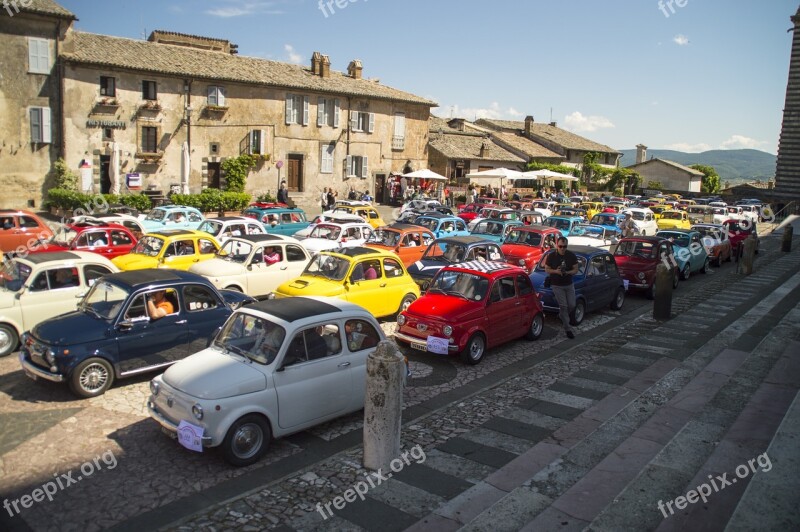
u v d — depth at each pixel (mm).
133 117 32031
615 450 6703
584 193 55656
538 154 58938
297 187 39344
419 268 15445
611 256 15398
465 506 5703
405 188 40750
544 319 14086
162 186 33406
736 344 11008
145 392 8898
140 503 5980
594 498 5656
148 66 31969
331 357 7680
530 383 9648
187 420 6676
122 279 9375
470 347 10641
